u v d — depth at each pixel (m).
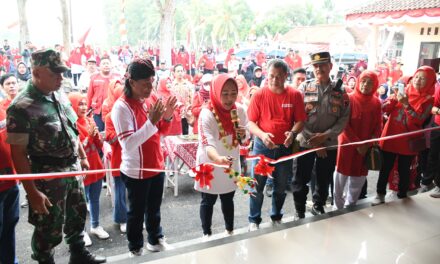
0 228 2.18
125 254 2.71
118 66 11.73
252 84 8.62
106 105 4.02
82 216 2.29
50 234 2.10
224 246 2.59
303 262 2.43
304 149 3.04
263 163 2.58
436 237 2.81
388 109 3.36
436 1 7.91
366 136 3.15
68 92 3.29
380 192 3.47
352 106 3.12
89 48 12.34
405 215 3.19
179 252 2.50
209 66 14.38
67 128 2.12
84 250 2.35
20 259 2.85
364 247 2.64
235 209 3.85
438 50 8.97
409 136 3.26
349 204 3.41
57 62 1.93
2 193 2.18
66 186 2.12
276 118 2.80
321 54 2.91
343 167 3.25
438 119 3.78
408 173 3.48
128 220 2.51
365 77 3.06
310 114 2.99
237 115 2.53
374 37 10.45
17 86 3.38
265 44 22.42
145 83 2.28
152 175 2.47
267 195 4.21
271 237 2.74
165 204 3.96
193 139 4.15
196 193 4.29
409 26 9.59
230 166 2.35
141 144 2.38
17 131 1.89
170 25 12.97
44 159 2.03
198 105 4.55
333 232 2.85
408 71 9.71
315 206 3.30
